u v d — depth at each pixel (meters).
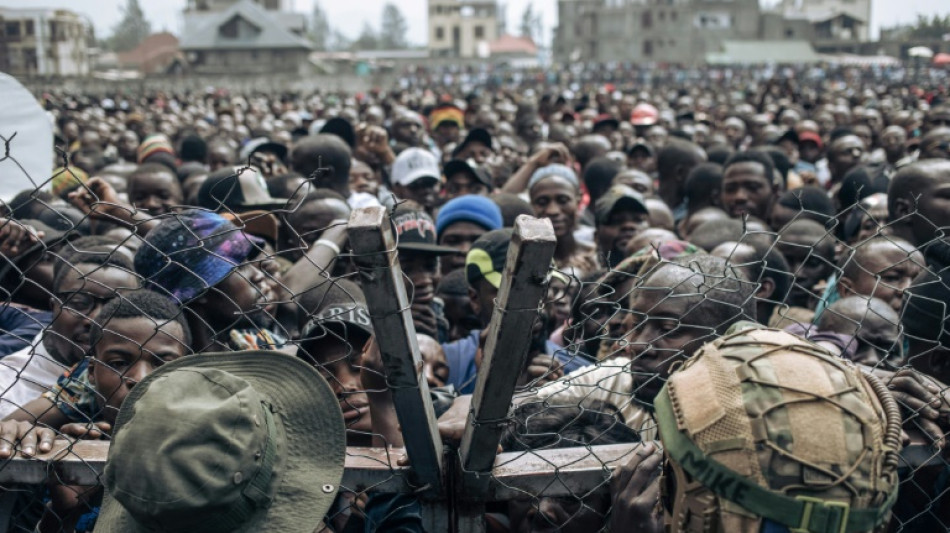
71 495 2.30
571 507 2.26
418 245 4.01
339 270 4.09
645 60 94.38
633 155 10.48
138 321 2.47
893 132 11.54
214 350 2.91
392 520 2.16
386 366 1.76
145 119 19.27
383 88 60.94
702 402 1.58
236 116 18.97
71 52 66.44
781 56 85.31
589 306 3.35
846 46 94.44
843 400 1.53
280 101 29.81
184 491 1.64
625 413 2.62
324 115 19.50
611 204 5.66
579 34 98.62
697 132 14.02
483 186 7.20
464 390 3.66
